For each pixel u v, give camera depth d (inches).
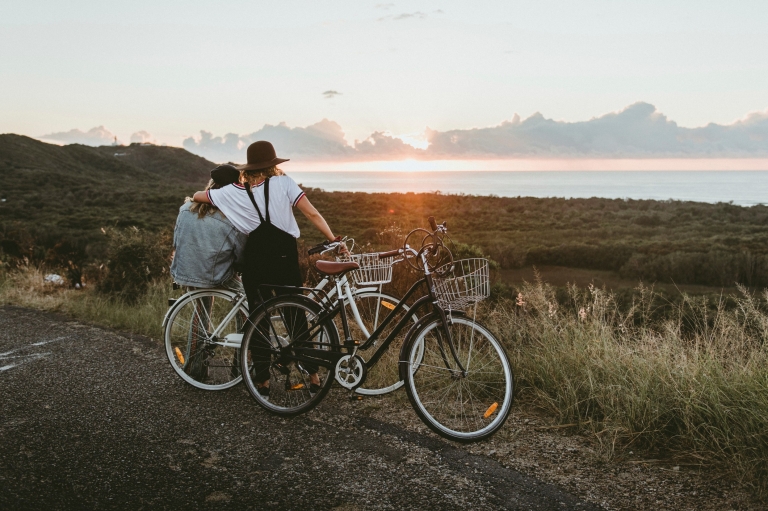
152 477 110.5
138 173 7347.4
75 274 383.6
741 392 120.3
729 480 107.3
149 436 129.9
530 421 137.2
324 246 143.0
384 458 118.4
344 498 102.7
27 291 340.2
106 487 106.4
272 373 156.3
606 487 106.0
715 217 3225.9
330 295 144.3
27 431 132.3
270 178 144.8
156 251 334.3
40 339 219.6
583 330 163.3
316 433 131.6
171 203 3120.1
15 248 516.1
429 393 149.6
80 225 1953.7
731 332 141.3
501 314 195.2
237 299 157.8
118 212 2625.5
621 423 126.4
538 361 156.6
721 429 117.0
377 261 148.7
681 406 124.4
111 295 312.8
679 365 132.2
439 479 109.3
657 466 114.0
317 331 143.9
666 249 1711.4
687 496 102.2
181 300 160.6
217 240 149.6
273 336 146.6
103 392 159.0
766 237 2183.8
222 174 153.4
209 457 119.4
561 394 142.4
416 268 134.6
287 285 145.3
